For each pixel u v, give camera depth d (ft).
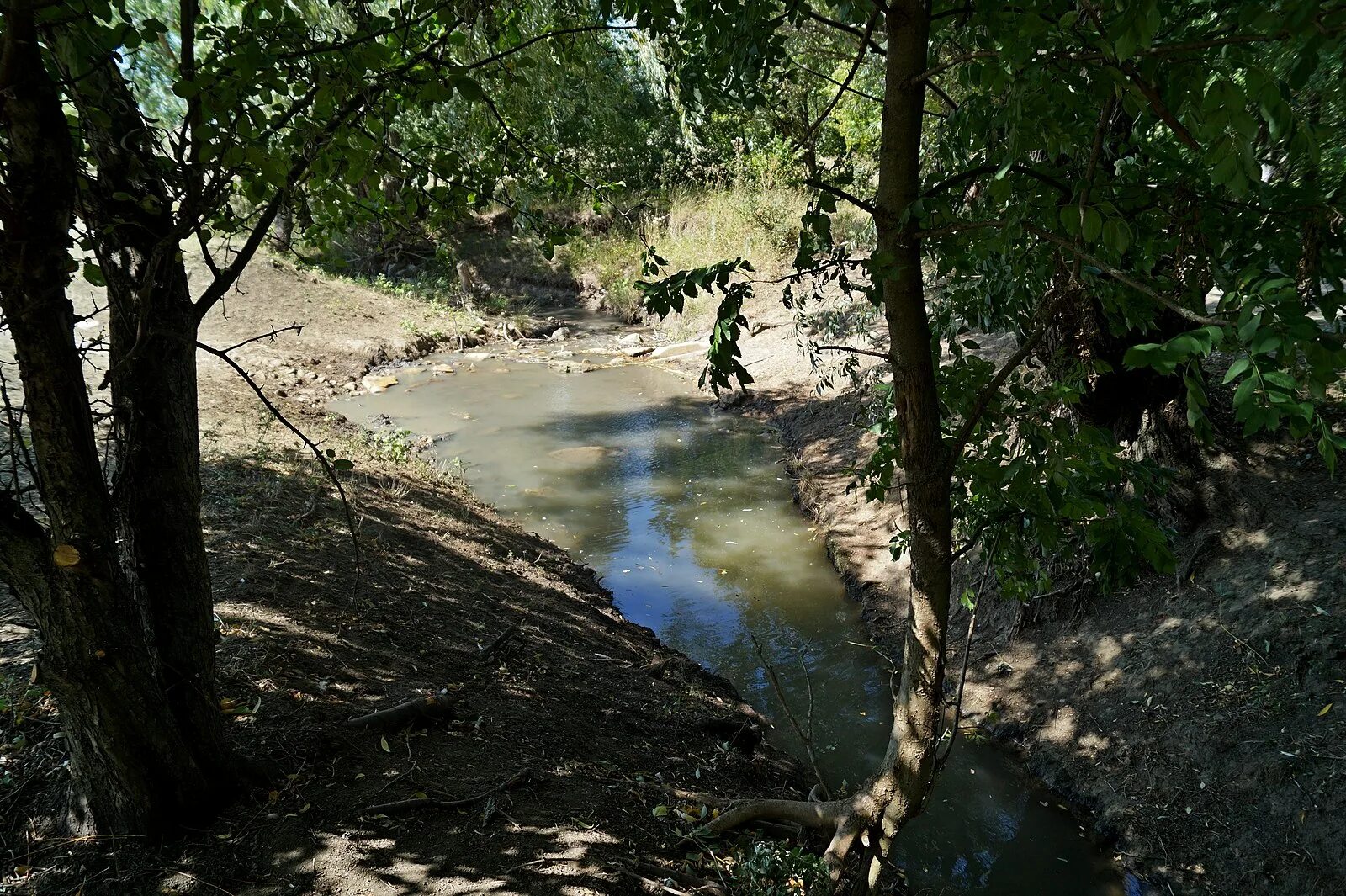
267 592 16.19
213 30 7.97
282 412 34.65
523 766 13.19
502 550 24.23
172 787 10.09
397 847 10.69
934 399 9.82
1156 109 6.23
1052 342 17.25
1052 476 9.30
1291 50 6.63
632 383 47.96
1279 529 17.33
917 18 8.67
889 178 9.16
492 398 44.52
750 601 23.90
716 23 9.99
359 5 8.82
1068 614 19.29
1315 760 13.73
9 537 8.48
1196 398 5.43
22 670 12.30
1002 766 17.37
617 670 18.65
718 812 13.28
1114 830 15.19
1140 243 8.48
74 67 7.55
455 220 11.69
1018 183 8.84
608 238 74.08
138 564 9.81
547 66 13.91
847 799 12.21
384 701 13.87
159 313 9.41
